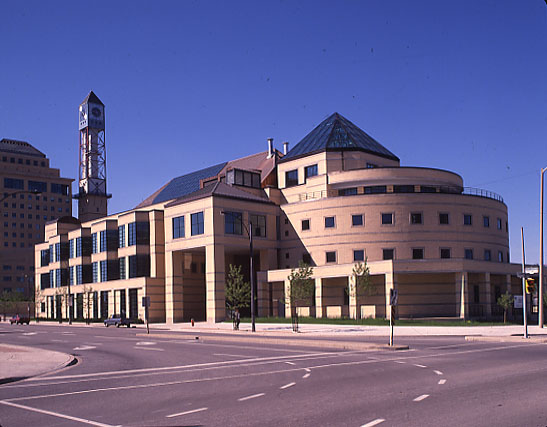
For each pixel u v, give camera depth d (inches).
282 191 2854.3
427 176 2546.8
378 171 2536.9
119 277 3009.4
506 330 1615.4
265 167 3061.0
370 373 700.0
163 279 2758.4
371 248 2420.0
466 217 2464.3
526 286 1253.1
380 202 2429.9
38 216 6151.6
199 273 2878.9
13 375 755.4
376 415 442.9
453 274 2300.7
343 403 497.7
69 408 509.7
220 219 2501.2
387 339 1333.7
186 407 497.4
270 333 1660.9
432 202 2423.7
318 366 790.5
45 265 3804.1
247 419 438.0
